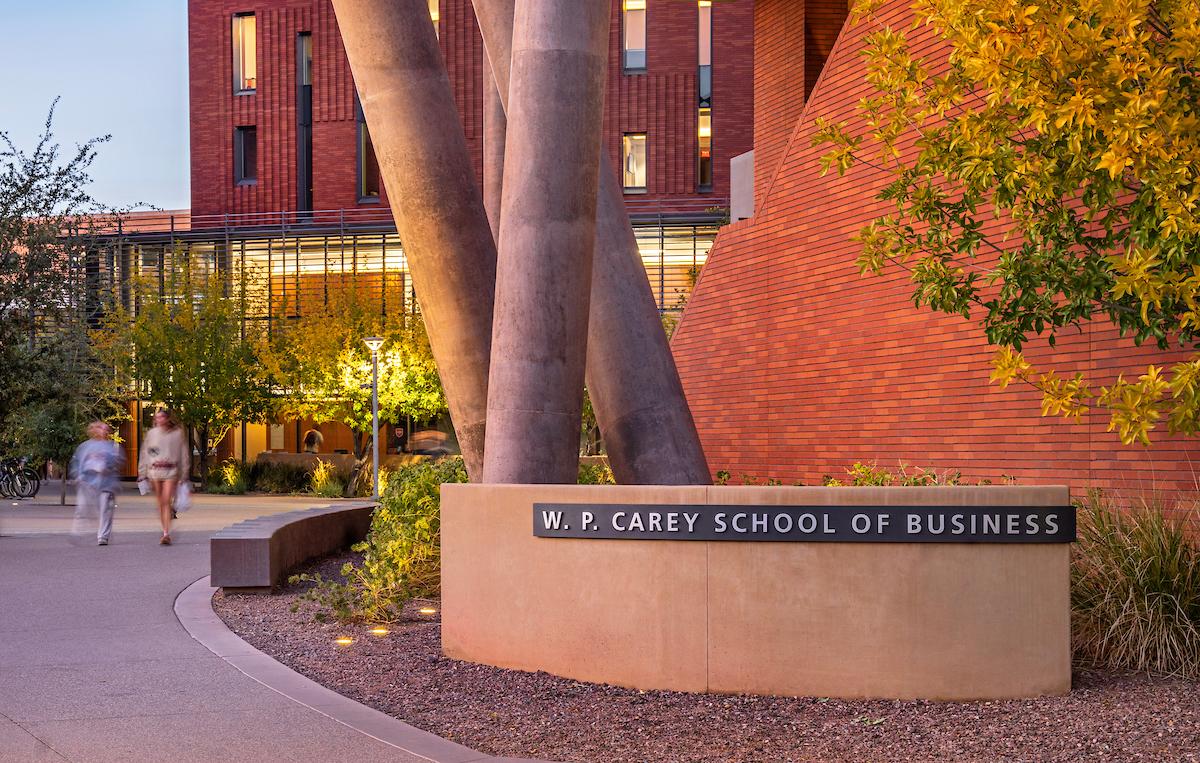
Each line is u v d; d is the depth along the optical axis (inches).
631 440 369.7
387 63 375.9
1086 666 284.7
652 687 268.5
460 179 384.5
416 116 377.4
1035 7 226.7
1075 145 233.3
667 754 215.8
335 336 1270.9
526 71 325.4
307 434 1578.5
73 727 225.9
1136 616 278.7
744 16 1588.3
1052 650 259.0
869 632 259.1
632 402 371.2
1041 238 290.8
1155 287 219.8
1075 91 240.5
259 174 1658.5
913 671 257.9
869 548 259.9
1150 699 251.4
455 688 267.7
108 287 1419.8
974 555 258.8
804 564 261.7
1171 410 237.1
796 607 261.7
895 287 479.8
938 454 454.9
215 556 417.1
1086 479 390.6
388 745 213.5
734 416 587.5
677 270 1525.6
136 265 1469.0
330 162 1632.6
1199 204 223.9
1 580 463.8
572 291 323.0
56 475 1624.0
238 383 1321.4
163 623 354.0
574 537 277.9
